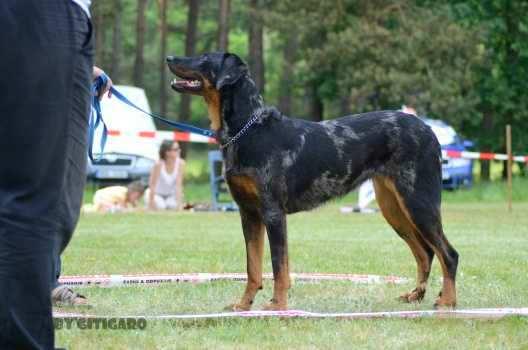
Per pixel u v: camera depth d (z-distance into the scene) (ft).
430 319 23.03
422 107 106.32
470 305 25.98
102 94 23.89
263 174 24.16
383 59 107.96
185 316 22.38
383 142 25.88
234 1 151.12
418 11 111.55
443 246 25.90
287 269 24.53
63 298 25.58
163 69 139.64
